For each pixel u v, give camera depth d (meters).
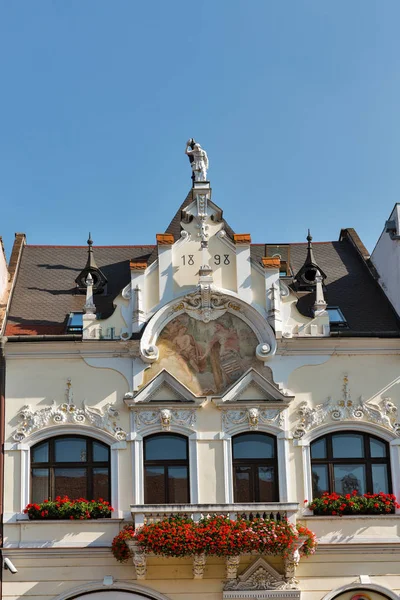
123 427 33.44
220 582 32.19
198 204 35.44
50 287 38.62
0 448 33.06
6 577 32.03
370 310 37.03
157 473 33.28
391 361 34.56
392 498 33.00
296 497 33.16
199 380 33.91
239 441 33.75
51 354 34.00
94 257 41.56
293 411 33.88
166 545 30.91
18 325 35.53
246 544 31.02
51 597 31.89
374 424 33.91
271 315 34.28
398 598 32.31
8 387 33.72
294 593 31.84
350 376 34.31
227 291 34.50
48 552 32.12
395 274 36.56
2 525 32.34
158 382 33.72
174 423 33.41
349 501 32.75
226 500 32.88
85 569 32.19
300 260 42.09
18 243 41.12
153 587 32.06
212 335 34.31
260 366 34.12
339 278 39.88
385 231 37.56
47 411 33.47
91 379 33.88
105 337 34.19
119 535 31.69
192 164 36.25
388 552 32.72
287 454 33.41
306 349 34.41
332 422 33.84
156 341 34.19
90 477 33.16
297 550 31.47
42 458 33.31
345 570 32.53
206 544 30.92
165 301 34.44
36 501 32.94
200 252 35.06
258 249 42.56
